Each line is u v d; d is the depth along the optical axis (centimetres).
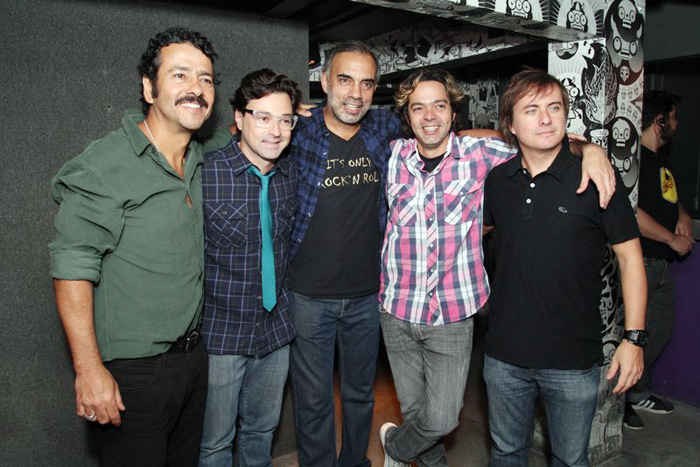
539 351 170
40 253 200
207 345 184
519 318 173
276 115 172
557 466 181
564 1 211
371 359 225
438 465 227
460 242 195
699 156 426
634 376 165
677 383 328
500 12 191
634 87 241
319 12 322
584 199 164
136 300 151
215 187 177
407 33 411
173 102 150
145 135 151
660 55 355
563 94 166
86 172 140
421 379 216
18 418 202
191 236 161
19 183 193
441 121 191
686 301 319
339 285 208
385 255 208
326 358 215
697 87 422
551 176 168
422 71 195
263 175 184
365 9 319
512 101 169
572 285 167
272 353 198
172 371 159
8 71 186
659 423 300
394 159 207
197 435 178
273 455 265
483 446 278
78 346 140
